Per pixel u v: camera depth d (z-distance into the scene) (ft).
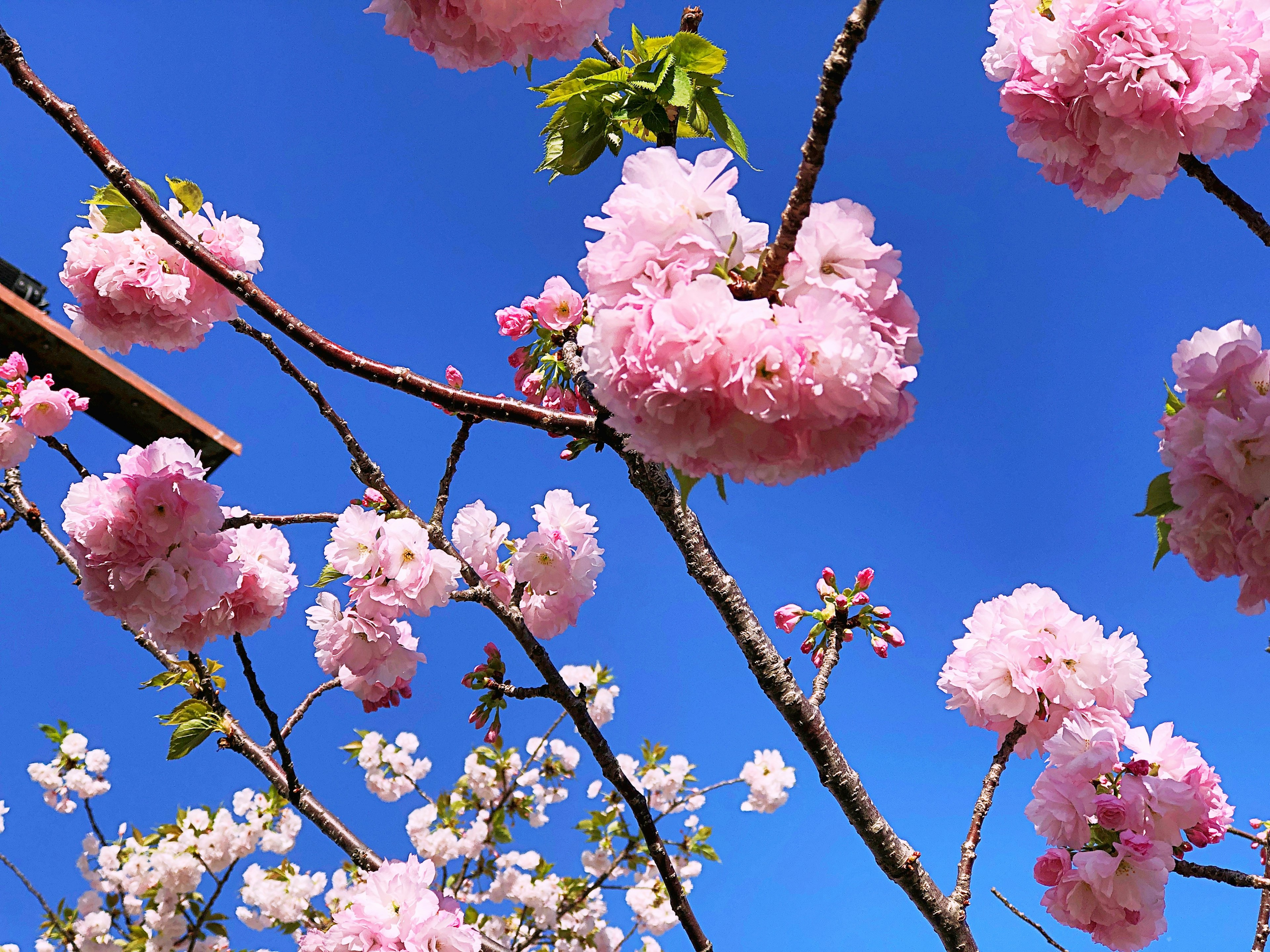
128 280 2.83
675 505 2.84
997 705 2.86
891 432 2.16
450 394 2.48
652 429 2.13
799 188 2.01
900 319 2.15
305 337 2.44
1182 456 2.34
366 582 2.98
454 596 2.99
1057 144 2.62
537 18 2.45
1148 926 2.70
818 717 2.76
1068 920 2.73
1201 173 2.59
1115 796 2.75
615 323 2.11
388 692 3.16
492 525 3.31
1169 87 2.47
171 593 2.80
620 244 2.13
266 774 3.15
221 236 2.89
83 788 6.26
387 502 3.07
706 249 2.10
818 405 2.10
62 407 3.37
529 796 5.96
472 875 5.81
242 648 3.02
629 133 2.69
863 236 2.12
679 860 6.23
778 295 2.13
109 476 2.82
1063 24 2.54
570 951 5.79
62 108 2.41
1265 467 2.28
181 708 3.17
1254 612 2.36
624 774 2.93
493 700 3.00
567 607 3.30
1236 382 2.31
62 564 3.41
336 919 2.89
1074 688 2.82
